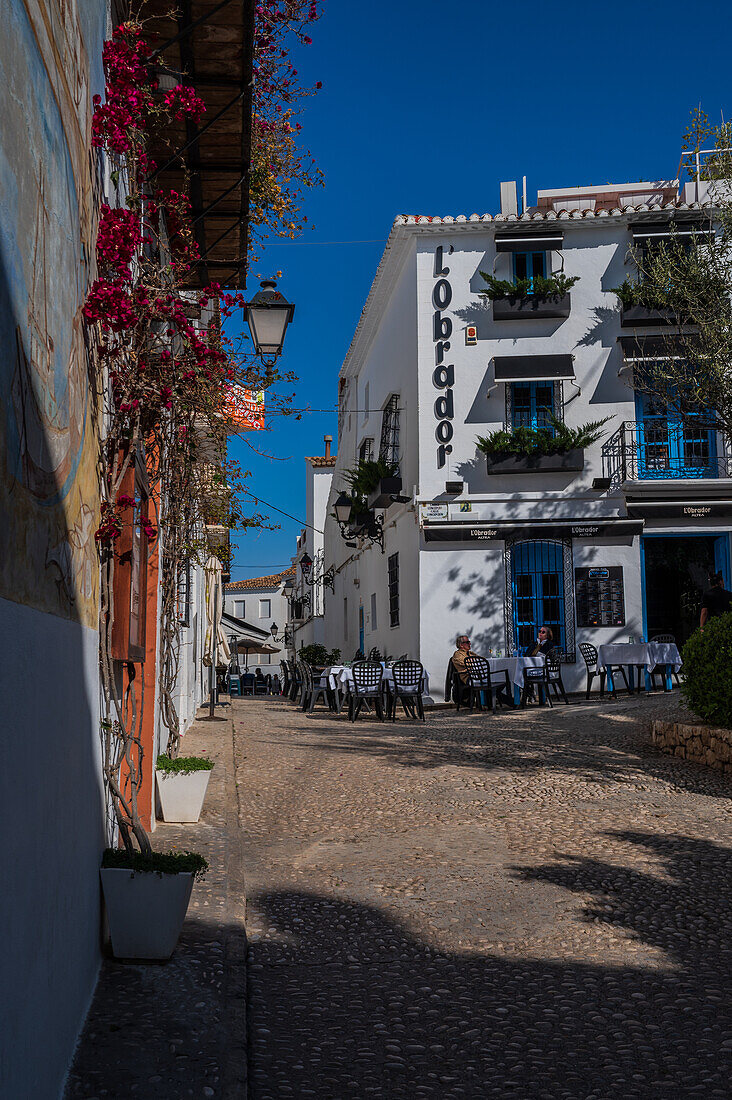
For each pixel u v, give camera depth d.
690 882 6.41
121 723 4.62
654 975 4.80
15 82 2.41
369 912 5.74
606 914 5.75
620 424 20.64
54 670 3.03
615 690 19.92
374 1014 4.28
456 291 21.14
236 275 10.97
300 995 4.48
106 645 4.50
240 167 8.75
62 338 3.20
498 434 20.39
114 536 4.50
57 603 3.11
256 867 6.66
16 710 2.42
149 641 7.46
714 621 11.39
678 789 9.59
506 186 22.03
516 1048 3.95
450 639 20.55
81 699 3.73
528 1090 3.59
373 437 26.77
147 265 5.55
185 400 6.81
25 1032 2.54
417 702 18.00
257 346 10.26
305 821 8.22
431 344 21.06
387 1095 3.51
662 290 15.38
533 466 20.41
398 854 7.08
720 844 7.41
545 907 5.87
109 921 4.52
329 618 37.78
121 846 5.75
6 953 2.30
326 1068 3.72
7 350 2.33
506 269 21.16
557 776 10.33
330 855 7.05
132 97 4.72
